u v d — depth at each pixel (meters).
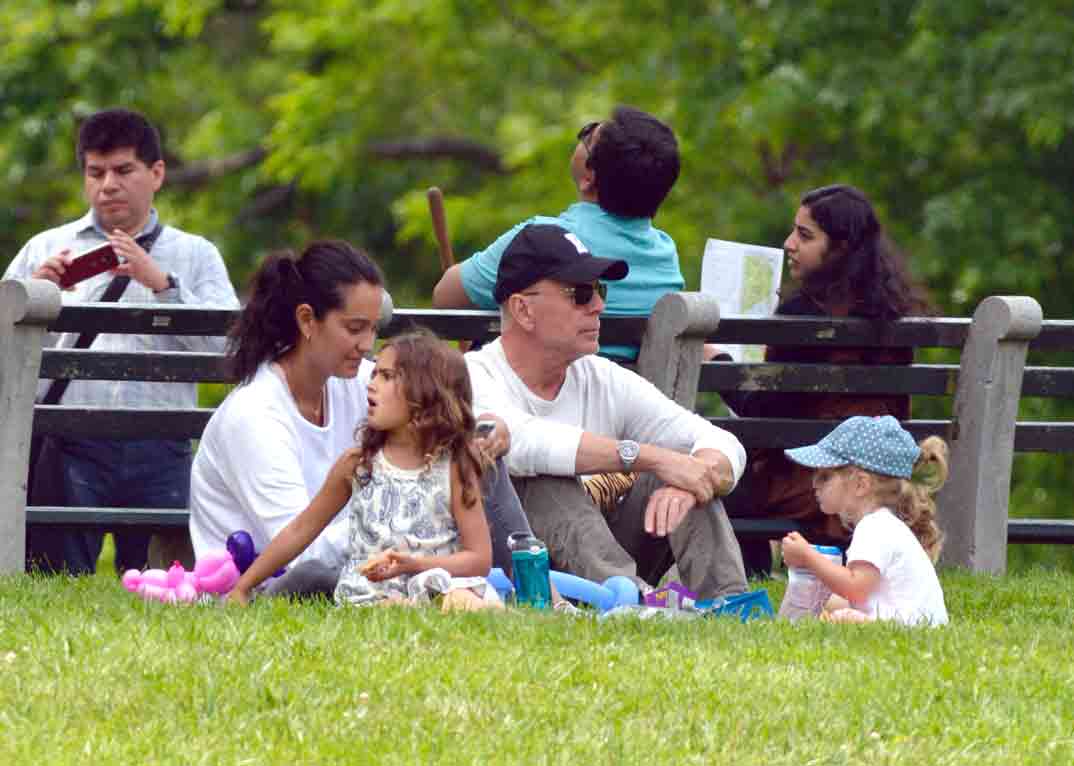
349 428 21.59
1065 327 27.14
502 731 15.48
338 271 20.86
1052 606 23.92
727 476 22.11
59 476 26.48
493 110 79.00
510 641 18.06
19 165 70.50
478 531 19.81
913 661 18.48
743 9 63.62
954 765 15.37
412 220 70.31
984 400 26.95
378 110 76.25
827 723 16.12
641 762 14.91
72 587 21.28
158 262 27.95
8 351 23.25
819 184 64.31
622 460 21.77
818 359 27.11
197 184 79.12
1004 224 58.12
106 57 71.69
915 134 59.00
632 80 65.62
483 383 22.56
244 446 20.69
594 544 21.80
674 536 22.17
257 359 21.19
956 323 26.97
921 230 59.22
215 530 21.22
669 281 25.98
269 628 17.94
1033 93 55.75
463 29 73.25
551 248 22.47
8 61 70.75
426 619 18.42
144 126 27.95
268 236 79.31
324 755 14.78
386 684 16.39
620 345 25.53
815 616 21.11
